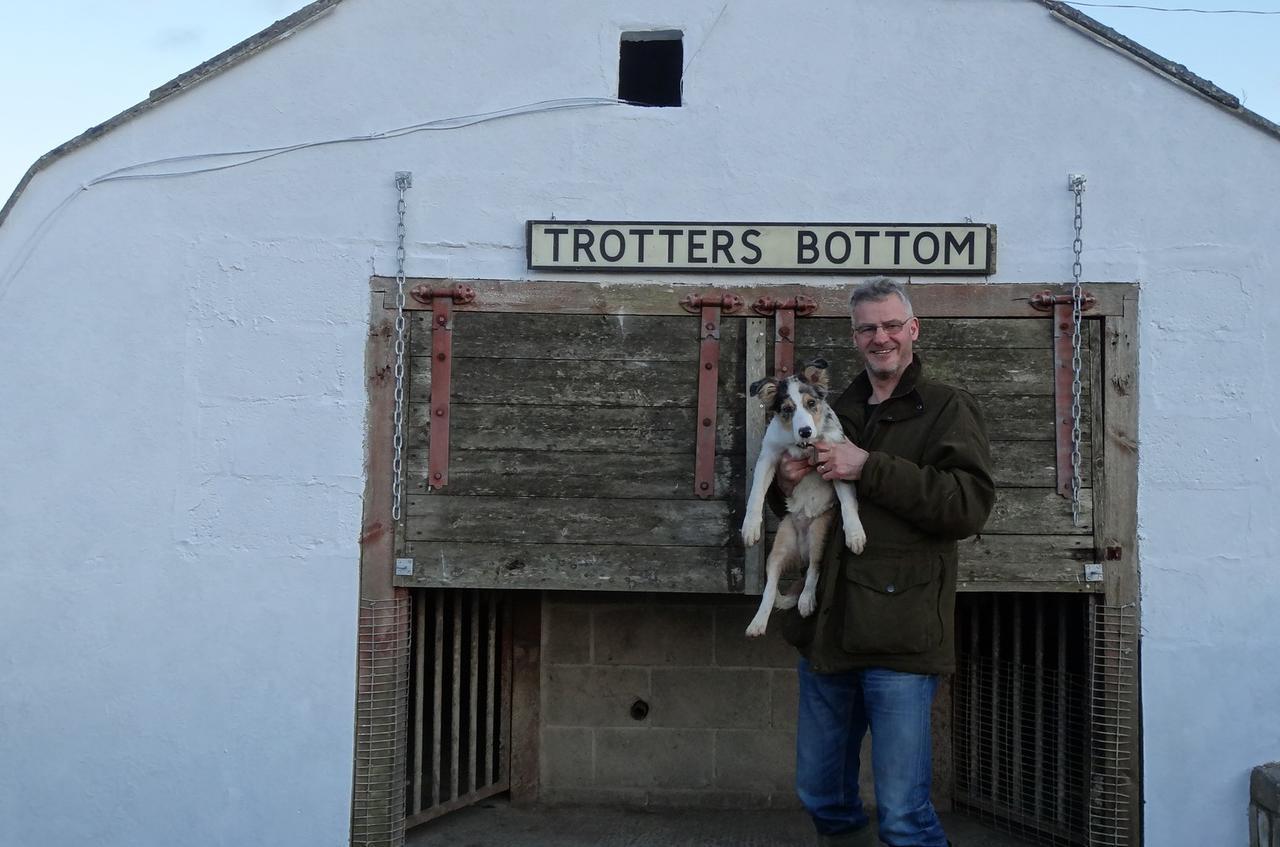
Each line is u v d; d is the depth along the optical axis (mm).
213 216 4781
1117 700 4594
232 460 4742
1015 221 4695
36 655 4688
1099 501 4645
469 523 4758
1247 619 4570
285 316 4770
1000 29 4711
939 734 5746
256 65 4797
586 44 4785
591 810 5734
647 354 4781
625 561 4742
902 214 4711
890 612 3744
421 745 5312
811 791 4098
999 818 5445
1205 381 4621
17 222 4738
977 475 3742
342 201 4781
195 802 4680
